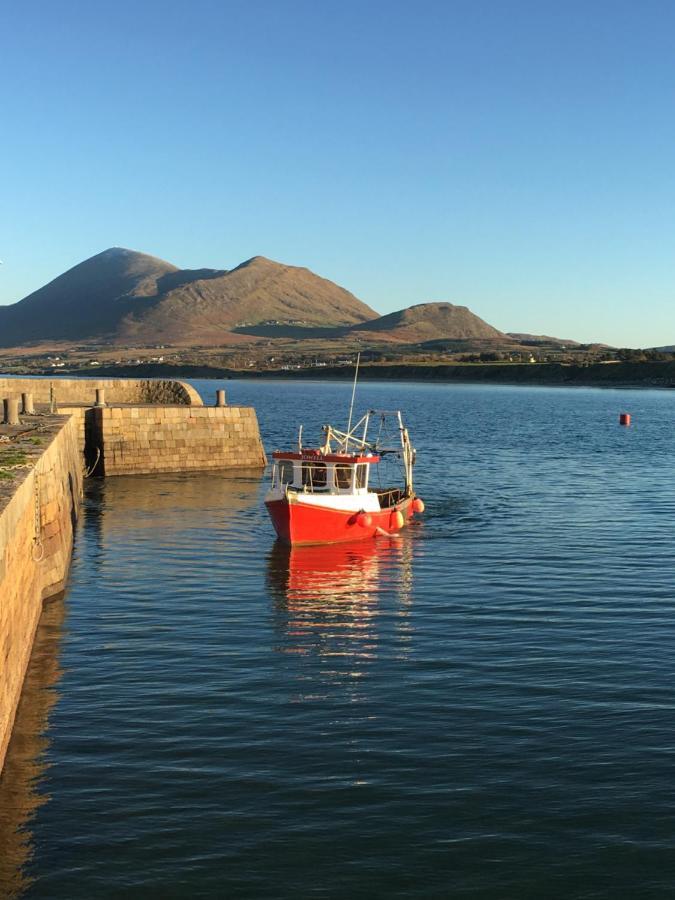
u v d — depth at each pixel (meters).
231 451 62.28
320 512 36.41
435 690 20.17
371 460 38.41
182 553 35.19
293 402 175.62
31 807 14.87
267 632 24.73
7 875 13.00
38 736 17.64
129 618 25.98
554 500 49.53
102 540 37.59
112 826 14.31
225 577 31.22
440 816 14.67
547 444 86.44
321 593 29.05
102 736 17.66
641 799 15.20
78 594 28.67
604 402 183.12
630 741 17.39
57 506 30.08
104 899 12.50
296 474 38.09
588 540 37.69
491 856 13.58
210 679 20.89
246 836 14.07
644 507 47.00
